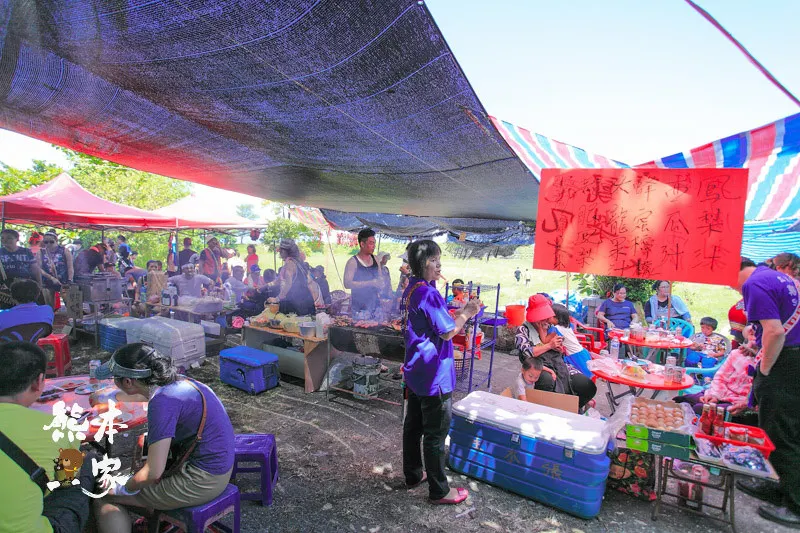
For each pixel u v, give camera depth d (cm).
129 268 1106
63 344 539
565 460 301
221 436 227
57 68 214
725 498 295
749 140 244
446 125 262
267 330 554
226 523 282
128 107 269
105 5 153
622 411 349
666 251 201
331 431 426
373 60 193
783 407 298
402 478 346
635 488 326
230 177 533
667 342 529
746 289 305
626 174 210
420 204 700
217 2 151
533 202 532
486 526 289
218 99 250
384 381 579
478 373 618
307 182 550
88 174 1709
